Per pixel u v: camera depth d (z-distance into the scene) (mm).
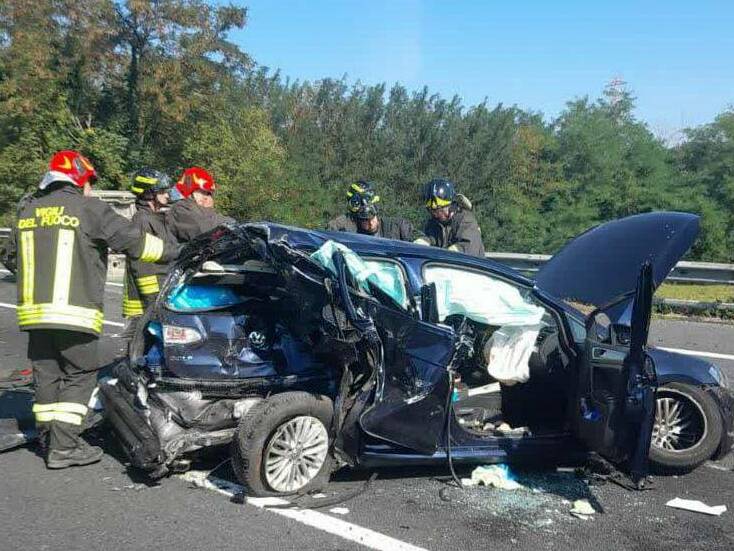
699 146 29344
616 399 4395
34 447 5254
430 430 4602
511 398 5266
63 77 23703
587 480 4902
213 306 4875
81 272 4637
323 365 4887
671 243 5492
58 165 4699
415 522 4184
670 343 9945
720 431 5059
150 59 24078
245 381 4656
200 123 24484
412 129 27688
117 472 4805
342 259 4324
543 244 26719
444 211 7105
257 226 4562
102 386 4938
